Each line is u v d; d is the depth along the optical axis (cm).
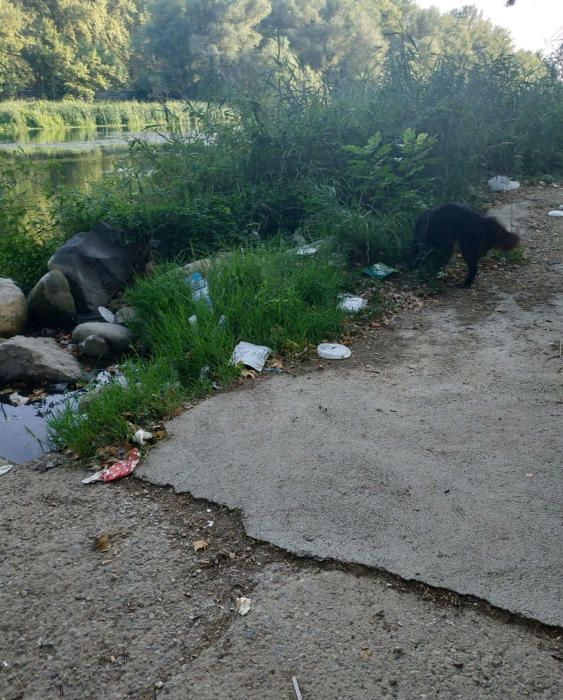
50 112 3997
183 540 336
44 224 915
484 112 1130
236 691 245
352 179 883
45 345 631
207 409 470
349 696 241
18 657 268
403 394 477
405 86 1099
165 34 4000
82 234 812
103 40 6112
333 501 355
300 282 652
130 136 2817
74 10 5806
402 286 717
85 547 333
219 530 342
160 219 840
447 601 286
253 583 302
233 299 610
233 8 3853
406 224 805
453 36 1742
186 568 315
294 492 365
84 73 5356
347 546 321
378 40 3325
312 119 955
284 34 3694
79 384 572
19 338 646
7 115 3725
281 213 880
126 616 287
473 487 361
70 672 260
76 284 745
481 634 269
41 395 575
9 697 250
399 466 384
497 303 652
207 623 281
